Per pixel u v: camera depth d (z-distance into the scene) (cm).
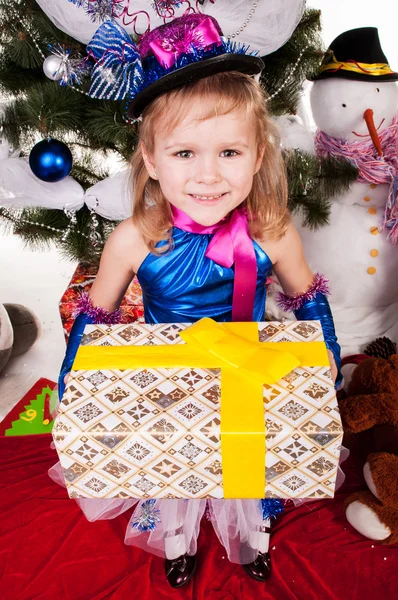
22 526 127
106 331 95
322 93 139
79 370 86
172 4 114
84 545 122
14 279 214
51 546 123
